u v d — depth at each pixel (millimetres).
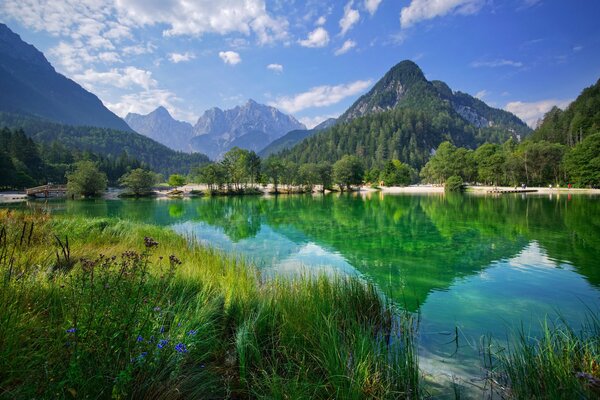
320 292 5355
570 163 54531
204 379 2979
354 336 3721
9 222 8328
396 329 5051
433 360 4199
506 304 6637
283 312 4289
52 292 3443
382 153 152625
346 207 35344
